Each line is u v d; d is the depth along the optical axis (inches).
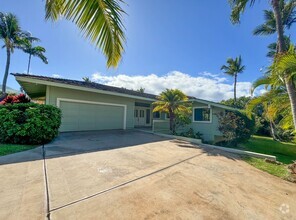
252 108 313.7
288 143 615.5
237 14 291.3
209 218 107.0
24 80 342.6
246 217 111.0
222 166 220.2
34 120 268.7
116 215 103.4
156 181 159.2
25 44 844.0
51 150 238.7
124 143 326.0
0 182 134.7
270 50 664.4
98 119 480.1
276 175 199.6
